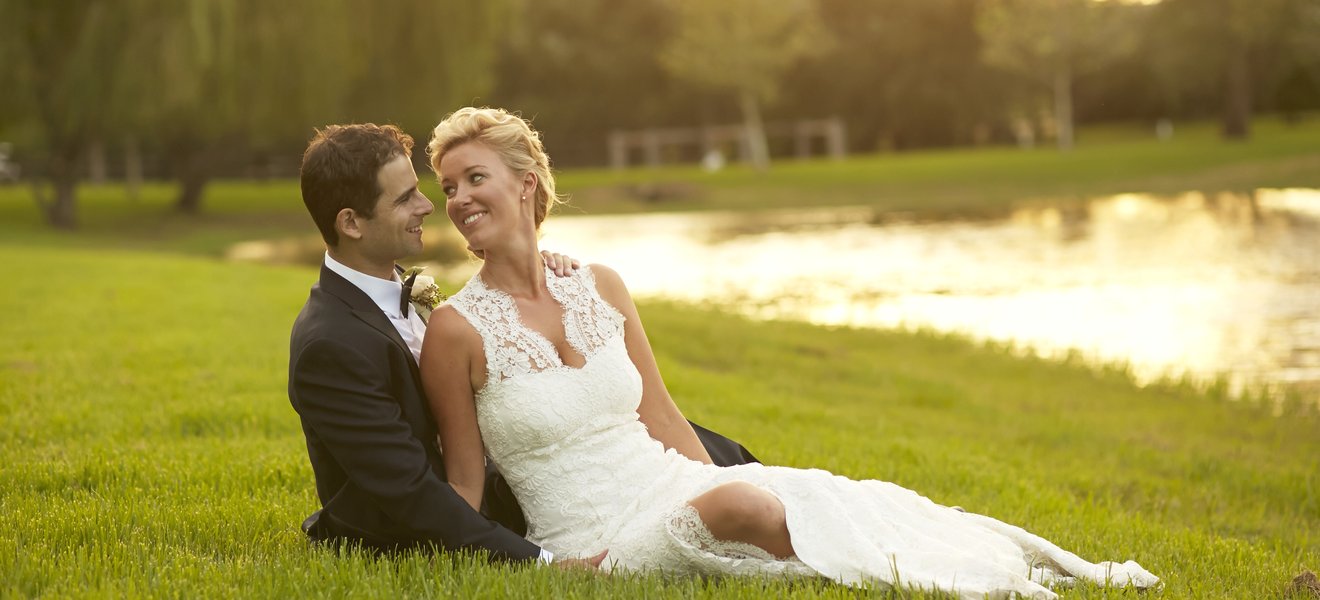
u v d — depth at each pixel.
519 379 4.70
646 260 30.00
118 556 4.80
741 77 60.81
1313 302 19.16
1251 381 13.80
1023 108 77.31
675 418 5.14
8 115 36.75
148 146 66.50
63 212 39.34
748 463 4.87
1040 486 8.19
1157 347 16.08
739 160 80.12
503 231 4.75
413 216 4.59
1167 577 5.23
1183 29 64.38
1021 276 24.00
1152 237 30.27
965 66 76.75
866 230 36.91
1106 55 62.78
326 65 38.75
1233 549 6.12
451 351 4.69
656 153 67.56
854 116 81.75
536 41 75.62
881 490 4.77
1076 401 12.66
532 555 4.58
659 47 76.56
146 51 34.72
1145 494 8.38
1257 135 66.69
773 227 39.81
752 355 14.16
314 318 4.52
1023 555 4.88
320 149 4.51
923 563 4.46
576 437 4.75
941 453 8.89
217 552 5.06
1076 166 52.59
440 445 4.93
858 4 77.38
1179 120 87.50
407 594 4.26
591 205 50.25
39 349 11.38
